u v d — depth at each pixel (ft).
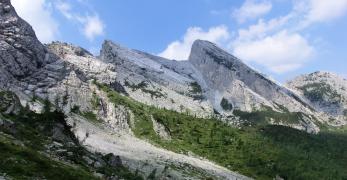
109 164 434.71
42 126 434.30
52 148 352.49
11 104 493.77
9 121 377.09
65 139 430.20
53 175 254.68
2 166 233.35
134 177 433.89
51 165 272.92
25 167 245.65
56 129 437.17
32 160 267.59
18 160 252.83
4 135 327.47
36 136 380.99
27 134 371.76
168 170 631.97
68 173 270.67
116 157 480.64
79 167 323.57
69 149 370.94
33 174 240.53
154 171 540.93
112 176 352.08
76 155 359.05
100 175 327.88
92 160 379.35
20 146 297.94
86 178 278.87
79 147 415.23
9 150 268.62
